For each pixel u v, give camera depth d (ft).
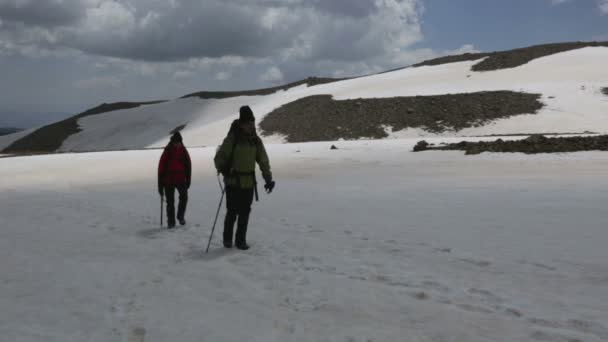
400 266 16.22
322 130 232.94
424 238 20.67
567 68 280.10
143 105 476.95
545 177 44.57
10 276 16.14
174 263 17.90
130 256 19.26
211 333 10.71
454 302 12.36
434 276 14.84
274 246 20.27
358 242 20.47
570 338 9.71
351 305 12.34
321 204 33.30
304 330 10.75
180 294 13.83
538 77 267.80
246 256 18.58
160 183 26.55
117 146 322.96
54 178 68.80
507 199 31.32
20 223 28.63
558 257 16.43
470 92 245.65
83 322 11.60
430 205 30.40
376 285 14.10
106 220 29.40
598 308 11.47
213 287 14.48
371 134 220.02
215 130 272.10
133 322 11.54
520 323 10.73
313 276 15.28
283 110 272.31
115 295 13.83
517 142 80.38
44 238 23.49
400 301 12.55
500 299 12.44
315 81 423.64
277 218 28.02
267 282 14.83
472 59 369.71
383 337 10.16
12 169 90.27
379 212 28.58
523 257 16.69
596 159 58.70
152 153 122.72
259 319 11.58
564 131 176.65
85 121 397.80
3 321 11.71
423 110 233.76
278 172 67.46
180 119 374.02
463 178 47.67
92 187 54.29
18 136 389.80
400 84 302.25
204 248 20.65
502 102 222.69
